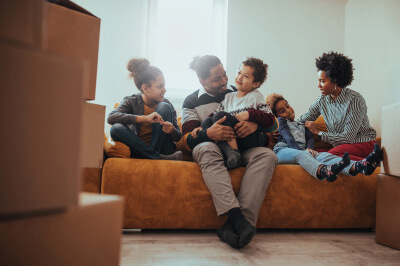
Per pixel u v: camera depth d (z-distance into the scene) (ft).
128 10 8.84
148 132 5.68
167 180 4.91
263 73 5.61
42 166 1.69
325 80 6.62
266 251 4.09
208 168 4.81
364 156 6.10
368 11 8.84
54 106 1.74
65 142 1.80
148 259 3.60
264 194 4.82
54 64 1.74
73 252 1.85
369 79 8.71
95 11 8.66
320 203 5.30
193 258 3.70
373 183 5.51
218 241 4.53
